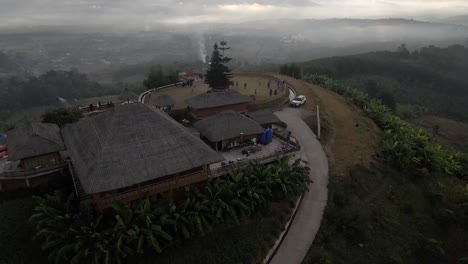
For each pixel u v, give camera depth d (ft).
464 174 163.53
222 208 96.22
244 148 134.51
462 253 114.01
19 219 94.99
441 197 133.69
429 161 150.41
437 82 595.47
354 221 110.83
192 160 96.63
